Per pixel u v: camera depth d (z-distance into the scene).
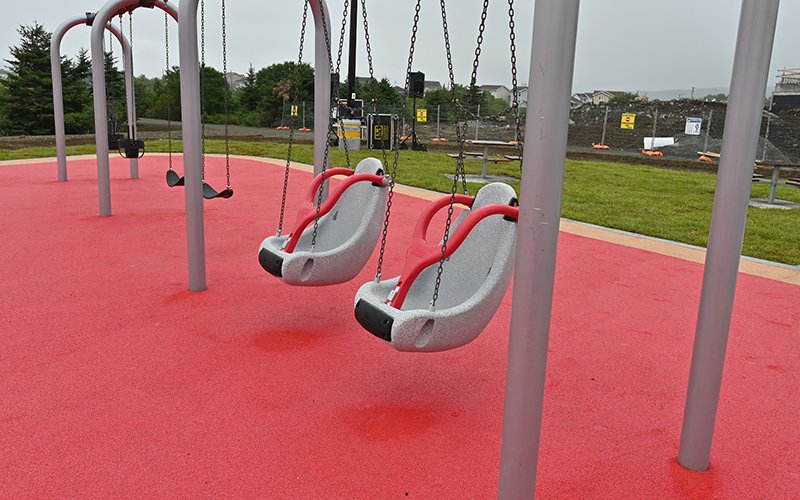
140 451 2.39
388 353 3.44
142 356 3.30
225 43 4.79
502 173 13.01
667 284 5.04
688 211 8.74
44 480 2.19
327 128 4.71
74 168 12.59
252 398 2.86
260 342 3.54
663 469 2.38
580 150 22.05
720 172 2.21
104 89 7.14
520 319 1.71
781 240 6.91
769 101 34.03
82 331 3.65
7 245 5.85
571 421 2.74
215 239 6.29
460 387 3.05
